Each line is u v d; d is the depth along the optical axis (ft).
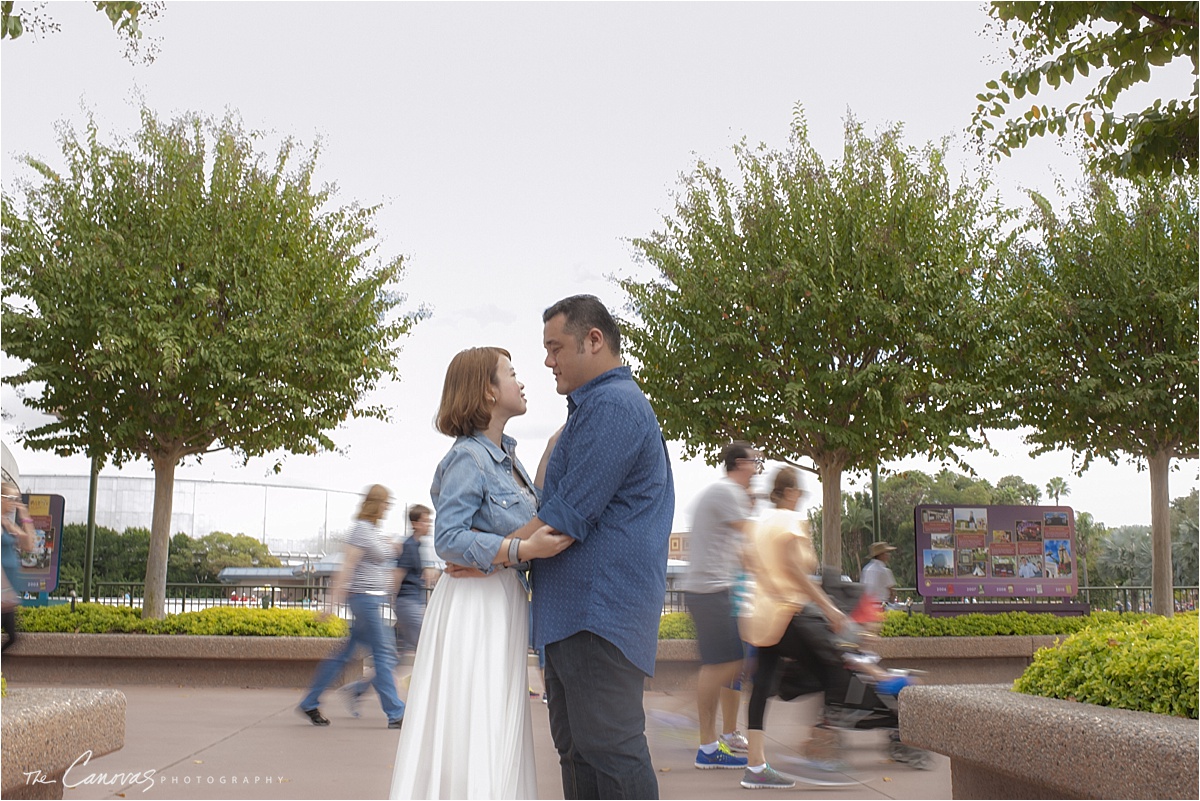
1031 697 13.53
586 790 10.43
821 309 45.44
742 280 46.93
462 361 11.35
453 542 10.55
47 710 11.96
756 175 50.08
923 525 49.14
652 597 10.44
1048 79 19.80
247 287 41.98
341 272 45.37
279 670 39.58
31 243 41.04
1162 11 18.37
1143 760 10.45
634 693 10.33
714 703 21.63
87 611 42.37
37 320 40.09
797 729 27.48
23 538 39.27
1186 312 46.39
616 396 10.51
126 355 39.52
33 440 43.21
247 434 43.75
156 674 39.60
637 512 10.48
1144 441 49.26
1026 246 50.75
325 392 44.47
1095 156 21.29
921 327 46.44
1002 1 19.85
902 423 46.78
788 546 20.51
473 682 10.77
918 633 43.60
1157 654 12.38
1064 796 12.19
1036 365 47.37
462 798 10.59
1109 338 48.73
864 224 46.68
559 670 10.39
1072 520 49.39
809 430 46.62
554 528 10.25
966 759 13.37
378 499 28.48
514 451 11.66
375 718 29.71
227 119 44.65
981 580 48.75
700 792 19.01
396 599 31.73
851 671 21.99
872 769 21.53
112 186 42.91
